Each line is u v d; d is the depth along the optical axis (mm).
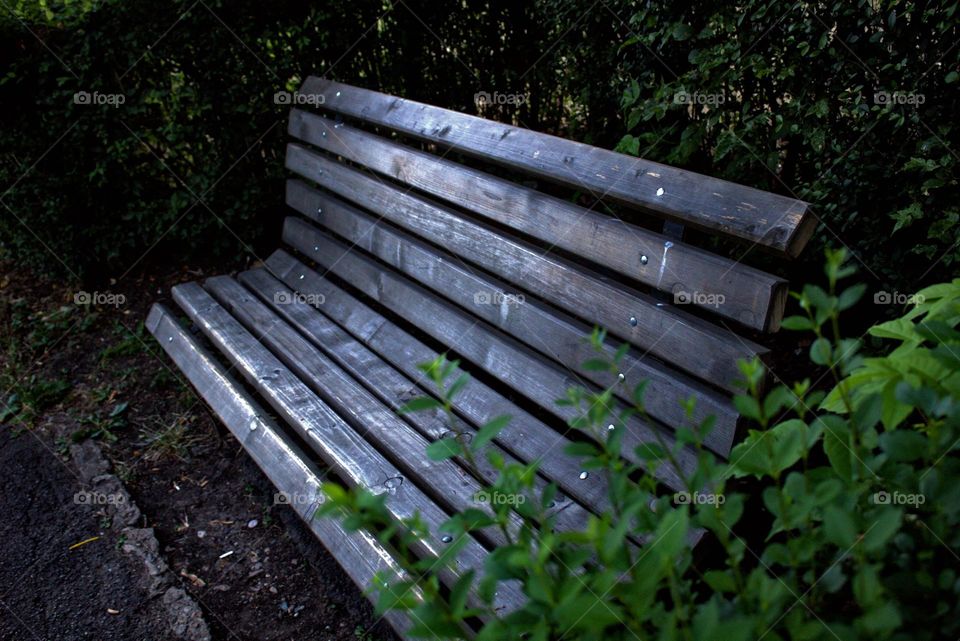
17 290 4312
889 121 2566
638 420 1863
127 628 2283
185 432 3203
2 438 3234
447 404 1099
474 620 1681
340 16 4121
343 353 2766
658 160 3211
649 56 3164
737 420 1630
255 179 4254
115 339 3887
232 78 4016
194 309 3297
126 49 3801
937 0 2324
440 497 1992
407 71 4461
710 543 1682
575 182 2123
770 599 876
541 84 4367
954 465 953
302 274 3344
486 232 2400
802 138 2977
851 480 1009
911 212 2496
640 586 829
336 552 2041
